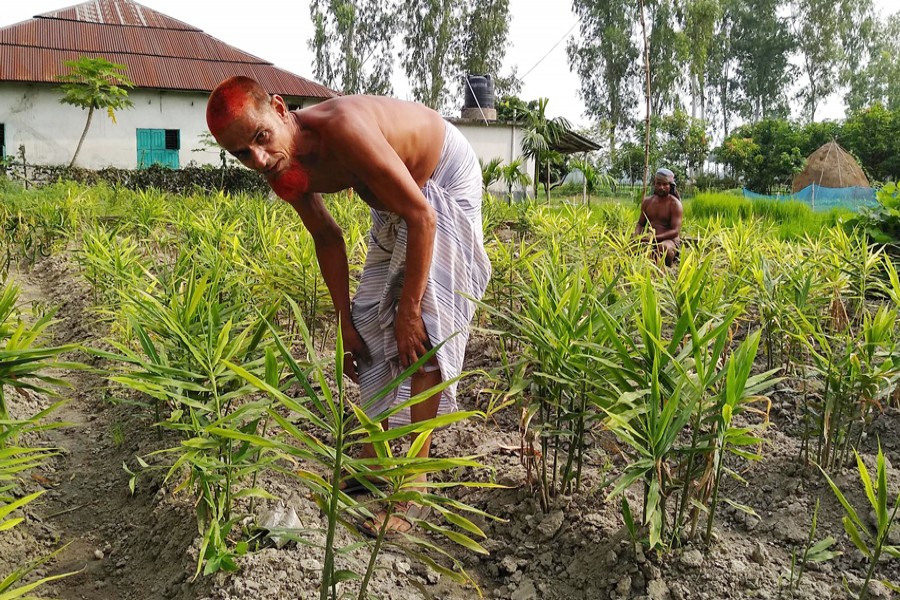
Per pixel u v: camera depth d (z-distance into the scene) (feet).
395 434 5.98
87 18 87.35
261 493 8.05
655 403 7.58
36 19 85.10
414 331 9.75
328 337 15.62
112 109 70.08
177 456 11.06
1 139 75.56
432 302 9.86
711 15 158.61
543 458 9.56
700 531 8.85
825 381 10.14
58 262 25.32
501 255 14.53
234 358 9.73
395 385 6.40
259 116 8.45
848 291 14.55
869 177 127.44
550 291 10.32
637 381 8.09
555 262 12.97
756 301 12.16
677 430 7.61
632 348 8.58
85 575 9.27
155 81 78.74
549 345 8.86
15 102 75.31
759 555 8.64
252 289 13.82
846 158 102.78
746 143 130.52
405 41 151.53
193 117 80.89
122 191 40.60
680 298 10.02
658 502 8.40
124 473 11.46
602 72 175.42
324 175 9.27
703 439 8.03
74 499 11.00
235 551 8.36
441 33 146.30
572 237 18.34
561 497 9.70
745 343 7.73
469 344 15.66
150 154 79.66
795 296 12.52
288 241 14.37
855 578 8.41
